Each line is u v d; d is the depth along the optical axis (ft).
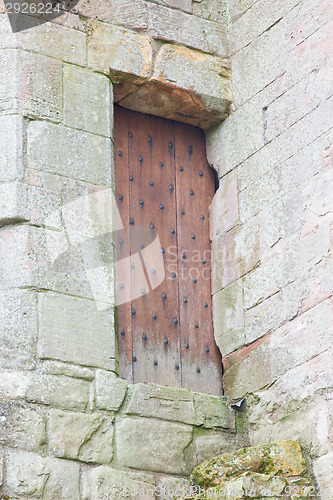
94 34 35.60
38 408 29.71
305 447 31.27
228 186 37.14
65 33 34.86
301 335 32.60
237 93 37.76
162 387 32.58
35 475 28.84
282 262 34.04
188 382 34.91
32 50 33.88
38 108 33.24
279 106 35.68
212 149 38.27
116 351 32.17
